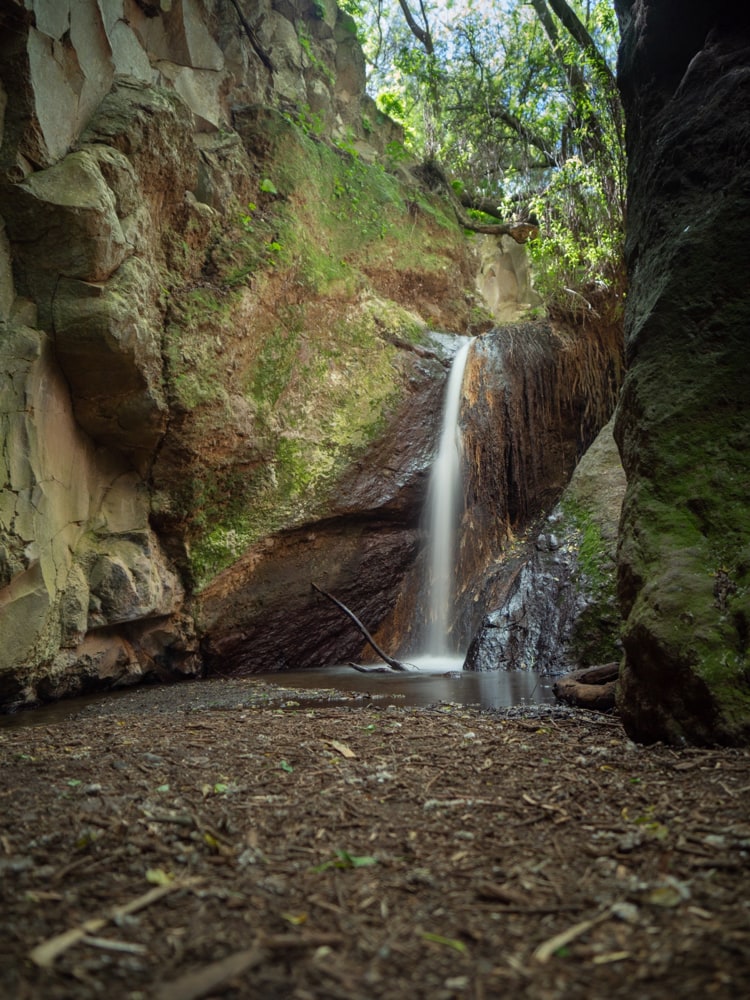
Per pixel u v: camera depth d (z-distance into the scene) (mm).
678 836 2787
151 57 10461
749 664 4086
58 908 2305
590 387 12461
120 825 3021
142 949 2049
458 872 2553
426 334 13266
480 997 1826
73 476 8672
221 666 10508
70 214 7930
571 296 12648
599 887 2398
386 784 3627
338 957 2018
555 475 12383
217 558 10141
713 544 4527
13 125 7961
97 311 8086
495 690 7711
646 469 4930
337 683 8797
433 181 15469
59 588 8305
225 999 1818
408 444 12156
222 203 10742
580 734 4863
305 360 11461
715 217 5078
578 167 12719
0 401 7457
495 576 11094
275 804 3320
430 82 15469
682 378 4961
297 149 12008
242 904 2316
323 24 14398
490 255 20172
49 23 8188
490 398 12211
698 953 1970
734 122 5305
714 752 3959
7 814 3203
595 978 1894
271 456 10688
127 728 5445
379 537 11914
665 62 6137
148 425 9180
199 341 9672
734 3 5707
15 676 7590
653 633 4379
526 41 14883
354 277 12562
